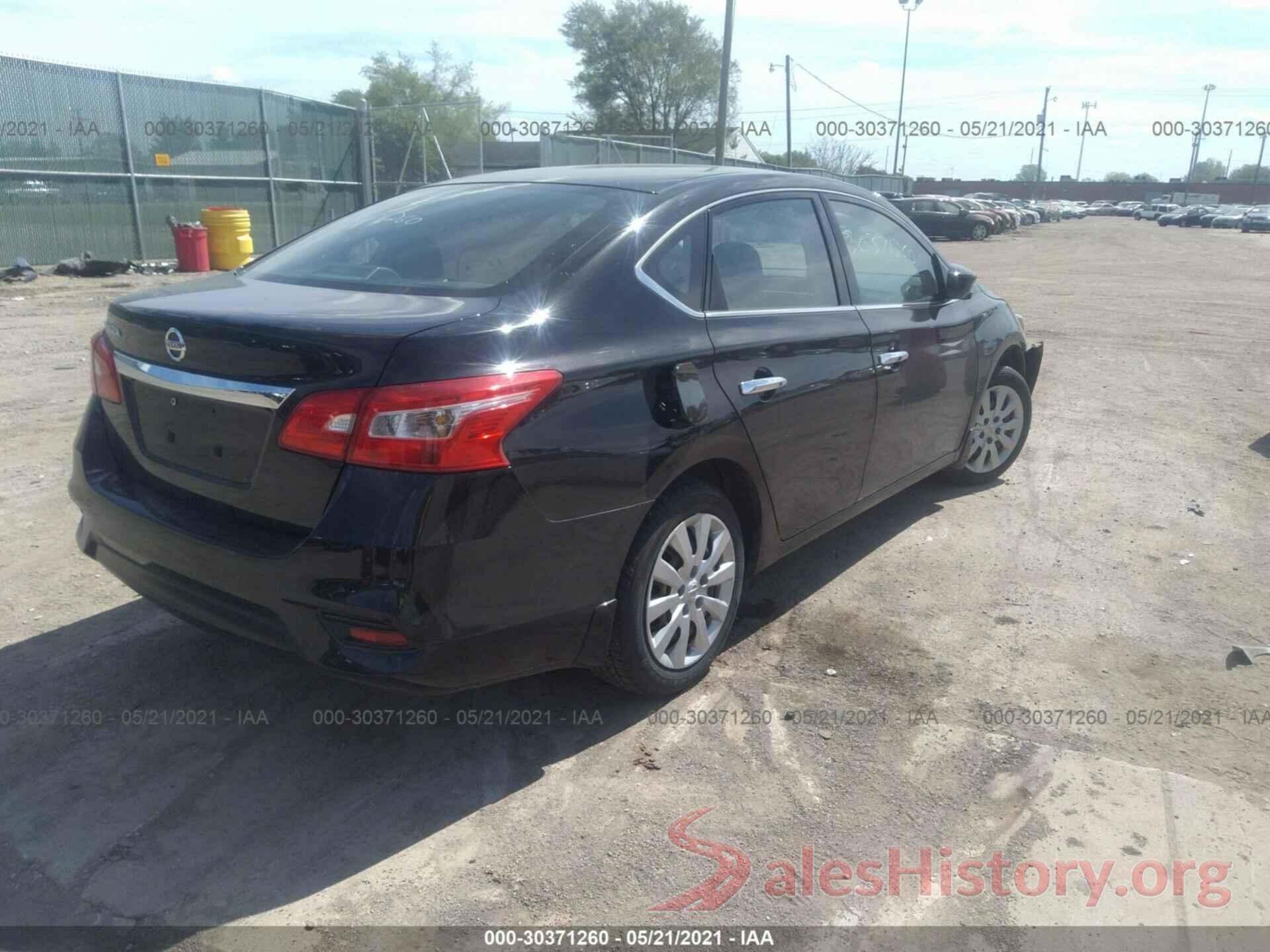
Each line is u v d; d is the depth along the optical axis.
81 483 3.26
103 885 2.55
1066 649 3.87
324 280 3.27
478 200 3.67
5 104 14.59
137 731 3.20
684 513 3.26
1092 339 11.70
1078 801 2.95
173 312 2.90
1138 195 102.12
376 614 2.54
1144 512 5.46
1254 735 3.30
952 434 5.01
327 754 3.12
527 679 3.57
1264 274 21.75
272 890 2.55
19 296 12.81
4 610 3.95
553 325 2.86
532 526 2.73
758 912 2.51
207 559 2.81
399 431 2.53
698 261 3.42
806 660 3.75
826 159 54.53
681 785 3.00
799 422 3.68
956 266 5.01
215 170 18.42
